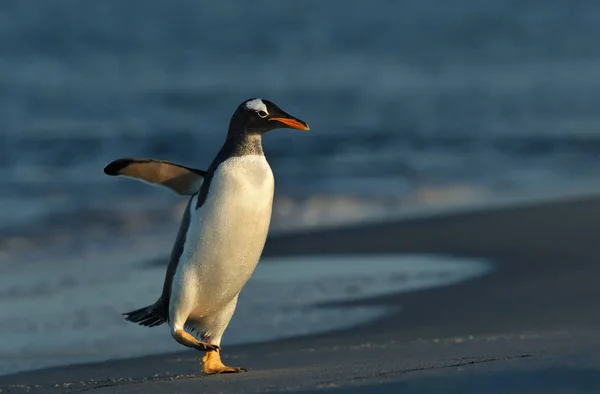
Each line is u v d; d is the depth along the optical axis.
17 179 26.33
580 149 32.66
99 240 19.19
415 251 17.09
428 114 44.47
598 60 70.19
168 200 23.27
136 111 44.97
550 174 27.70
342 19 112.44
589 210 20.09
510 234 17.97
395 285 14.32
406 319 12.09
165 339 11.81
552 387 6.18
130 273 16.05
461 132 37.34
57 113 43.75
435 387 6.34
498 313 12.04
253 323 12.19
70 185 25.31
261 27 101.12
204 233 8.34
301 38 89.06
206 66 67.00
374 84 57.44
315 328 11.80
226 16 116.06
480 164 29.72
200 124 40.53
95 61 69.00
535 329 10.55
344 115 44.28
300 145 34.03
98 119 41.88
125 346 11.40
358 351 9.78
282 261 16.53
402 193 24.61
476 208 21.36
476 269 15.20
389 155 31.84
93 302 13.91
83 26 97.94
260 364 9.41
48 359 10.73
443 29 99.44
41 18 104.62
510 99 49.44
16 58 68.50
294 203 23.34
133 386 7.66
